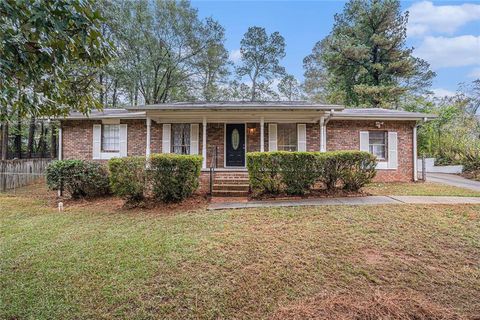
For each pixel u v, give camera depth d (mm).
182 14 22719
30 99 2498
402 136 12242
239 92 29531
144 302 3148
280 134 12539
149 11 21781
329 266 3941
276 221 5875
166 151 12445
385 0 22469
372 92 22141
